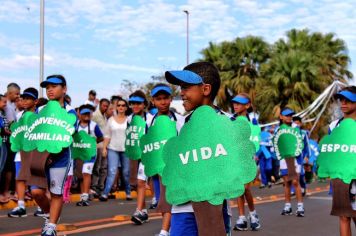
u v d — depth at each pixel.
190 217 3.20
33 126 5.93
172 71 3.22
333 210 5.06
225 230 3.17
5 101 9.31
